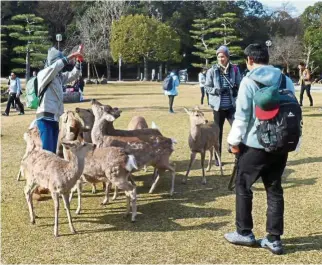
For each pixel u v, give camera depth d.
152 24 47.69
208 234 4.96
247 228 4.62
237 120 4.39
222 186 6.79
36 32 36.34
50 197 6.32
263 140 4.21
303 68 17.58
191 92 29.97
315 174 7.32
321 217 5.39
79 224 5.32
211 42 47.38
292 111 4.18
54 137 6.13
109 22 48.84
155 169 6.86
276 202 4.45
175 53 49.31
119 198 6.28
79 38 45.97
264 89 4.18
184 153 9.03
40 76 5.94
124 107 18.23
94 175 5.51
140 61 50.91
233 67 7.57
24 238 4.92
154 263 4.27
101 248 4.62
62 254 4.50
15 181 7.12
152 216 5.55
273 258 4.34
